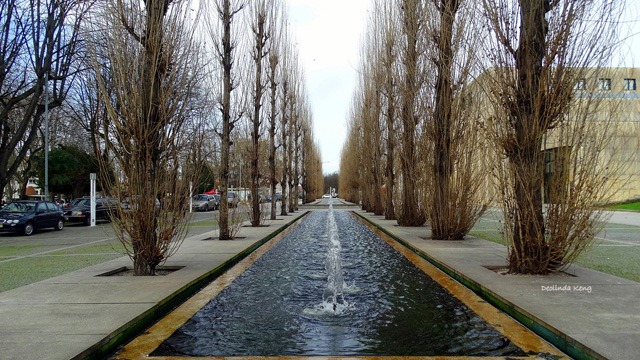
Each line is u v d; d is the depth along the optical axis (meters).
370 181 25.72
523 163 6.08
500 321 4.37
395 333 4.05
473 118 9.68
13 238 13.88
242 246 9.76
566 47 5.84
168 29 6.51
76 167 25.36
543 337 3.85
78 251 9.94
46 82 18.59
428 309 4.86
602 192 5.96
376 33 19.72
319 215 24.47
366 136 24.02
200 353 3.55
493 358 3.38
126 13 6.29
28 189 48.91
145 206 6.31
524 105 6.08
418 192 14.20
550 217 6.00
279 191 64.00
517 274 6.10
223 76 11.60
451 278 6.54
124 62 6.24
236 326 4.30
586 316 4.01
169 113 6.49
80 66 20.45
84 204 20.27
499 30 6.20
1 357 3.07
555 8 5.87
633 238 11.10
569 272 6.21
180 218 6.65
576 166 5.87
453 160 10.34
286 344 3.77
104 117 6.32
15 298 4.83
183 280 5.83
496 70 6.25
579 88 5.88
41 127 28.25
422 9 11.69
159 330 4.18
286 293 5.73
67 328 3.73
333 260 8.31
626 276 6.09
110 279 5.93
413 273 7.00
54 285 5.52
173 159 6.55
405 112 13.54
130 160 6.27
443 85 10.23
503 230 8.33
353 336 3.98
